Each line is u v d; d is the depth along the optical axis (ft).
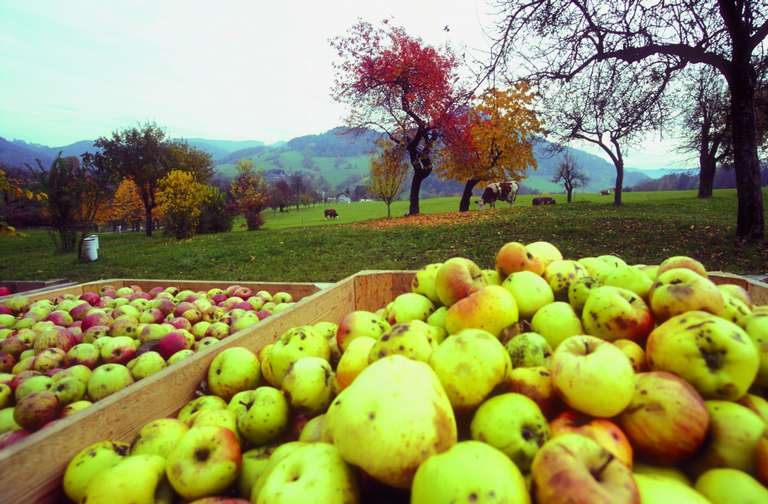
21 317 12.08
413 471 3.59
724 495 3.69
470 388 4.54
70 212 75.10
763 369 4.83
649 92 38.88
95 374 7.84
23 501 4.02
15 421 6.55
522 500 3.23
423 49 90.07
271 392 5.93
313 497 3.61
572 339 4.94
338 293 10.86
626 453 4.03
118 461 4.67
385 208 214.90
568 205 98.89
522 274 7.48
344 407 3.89
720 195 124.47
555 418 4.63
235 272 42.73
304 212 251.39
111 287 16.79
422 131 94.58
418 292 8.70
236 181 183.62
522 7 35.88
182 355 9.15
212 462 4.47
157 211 151.53
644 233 45.42
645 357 5.29
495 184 122.83
